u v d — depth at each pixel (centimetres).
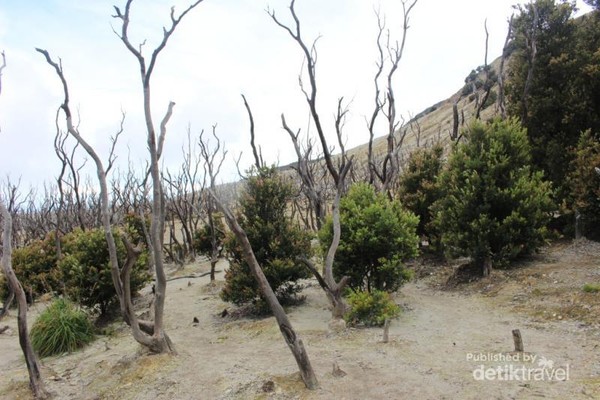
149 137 717
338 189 897
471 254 1084
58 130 1733
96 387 677
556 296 845
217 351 781
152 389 617
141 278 1247
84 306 1213
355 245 951
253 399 550
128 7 698
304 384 570
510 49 1711
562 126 1327
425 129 5125
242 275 1042
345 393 545
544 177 1334
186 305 1307
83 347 940
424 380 562
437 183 1276
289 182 1228
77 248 1239
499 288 980
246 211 1086
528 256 1133
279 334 848
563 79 1333
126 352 846
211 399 566
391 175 1453
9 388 715
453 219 1123
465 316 862
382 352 677
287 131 1198
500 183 1096
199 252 2292
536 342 663
